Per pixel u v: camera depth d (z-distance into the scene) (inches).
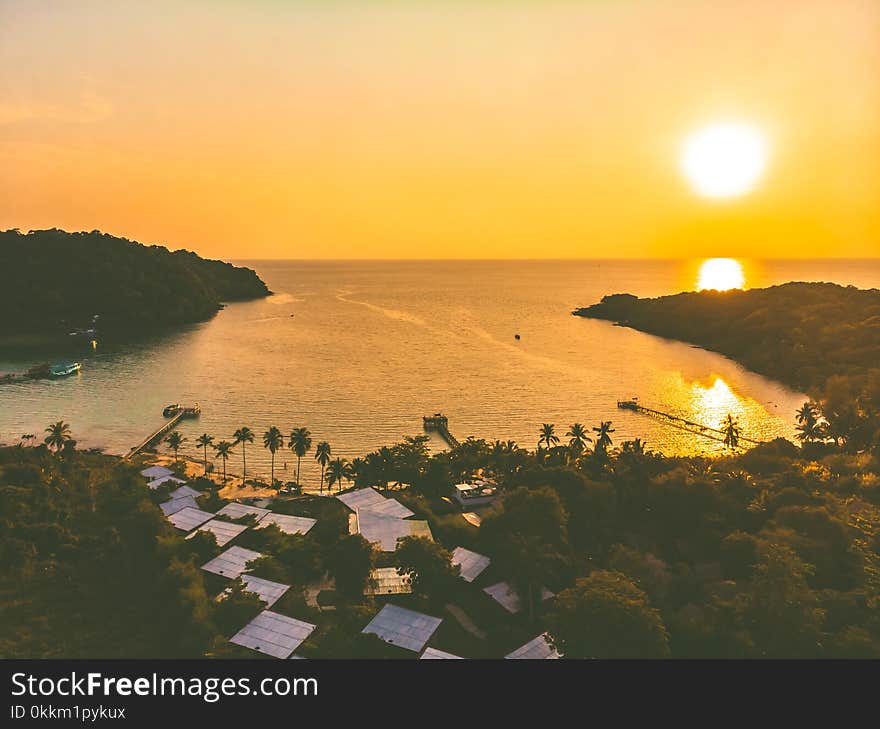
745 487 4416.8
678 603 3248.0
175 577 3368.6
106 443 7007.9
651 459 4877.0
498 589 3553.2
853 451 6181.1
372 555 3693.4
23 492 4448.8
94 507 4576.8
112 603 3393.2
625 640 2564.0
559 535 3860.7
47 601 3376.0
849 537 3614.7
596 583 2822.3
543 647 2908.5
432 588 3516.2
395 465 5290.4
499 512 4165.8
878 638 2704.2
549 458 5231.3
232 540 4094.5
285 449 6870.1
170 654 2888.8
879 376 7706.7
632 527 4200.3
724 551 3681.1
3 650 2866.6
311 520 4365.2
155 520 3890.3
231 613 3149.6
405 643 2952.8
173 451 6766.7
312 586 3656.5
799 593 2770.7
